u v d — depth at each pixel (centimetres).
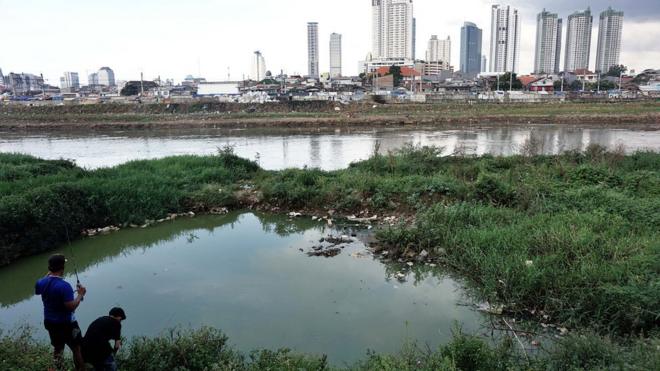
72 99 9862
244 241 1409
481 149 3650
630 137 4366
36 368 611
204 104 8069
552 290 866
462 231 1195
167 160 2273
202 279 1098
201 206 1759
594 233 1073
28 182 1633
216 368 621
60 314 611
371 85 11494
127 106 8188
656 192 1447
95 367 602
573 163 1923
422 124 6119
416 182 1659
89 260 1277
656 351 627
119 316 635
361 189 1700
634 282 812
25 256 1300
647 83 12156
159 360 664
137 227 1574
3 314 977
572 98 8375
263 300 970
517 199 1433
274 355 671
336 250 1277
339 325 858
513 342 759
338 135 4959
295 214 1677
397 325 854
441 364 605
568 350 661
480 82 12069
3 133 6000
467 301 948
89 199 1554
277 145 4156
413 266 1148
